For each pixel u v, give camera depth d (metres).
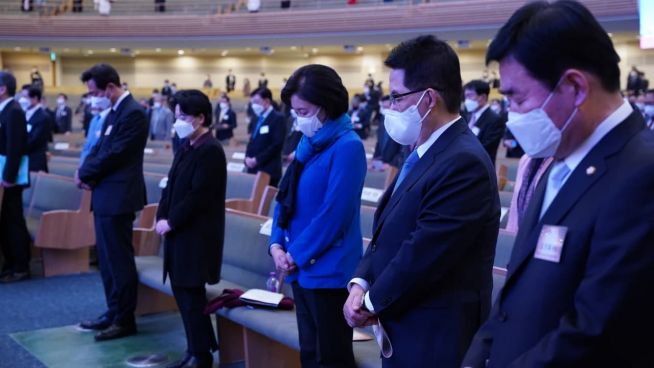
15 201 4.94
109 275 3.82
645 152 1.02
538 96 1.08
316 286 2.16
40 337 3.75
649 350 1.01
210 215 3.01
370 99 14.55
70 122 15.00
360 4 17.75
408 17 16.50
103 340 3.70
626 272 0.97
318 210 2.21
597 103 1.08
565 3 1.08
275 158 5.98
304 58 22.89
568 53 1.05
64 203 5.51
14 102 4.79
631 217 0.98
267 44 18.78
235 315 3.00
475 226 1.59
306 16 18.03
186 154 3.04
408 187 1.71
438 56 1.69
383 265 1.72
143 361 3.39
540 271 1.12
